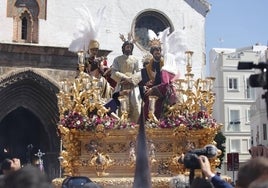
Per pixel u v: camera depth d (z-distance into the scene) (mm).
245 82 59938
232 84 59969
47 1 32750
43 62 31203
